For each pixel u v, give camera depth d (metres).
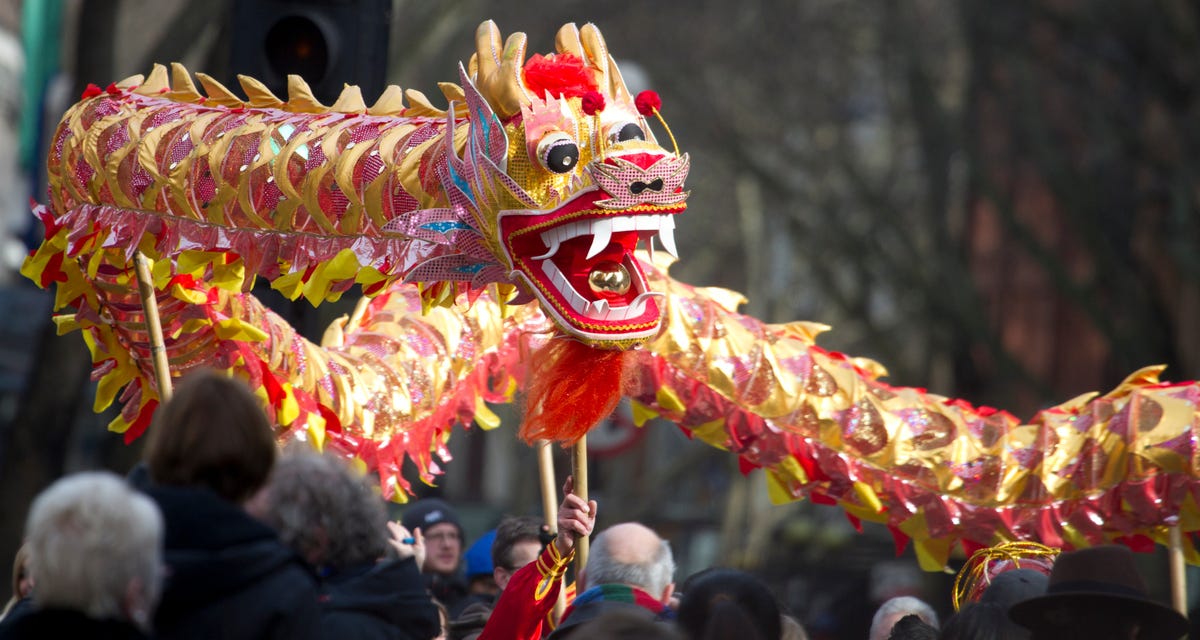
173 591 8.80
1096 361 79.50
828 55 59.00
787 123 60.69
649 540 12.38
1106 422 13.70
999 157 56.38
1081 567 11.94
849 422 13.91
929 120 54.34
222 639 8.80
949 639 12.18
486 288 12.30
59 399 31.31
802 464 13.98
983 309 55.81
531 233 10.97
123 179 12.48
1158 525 13.51
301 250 11.97
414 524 17.95
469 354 14.84
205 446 9.11
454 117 11.49
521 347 14.71
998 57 53.38
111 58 30.27
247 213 12.04
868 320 58.44
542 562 12.46
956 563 32.91
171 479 9.18
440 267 11.40
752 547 69.62
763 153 63.72
